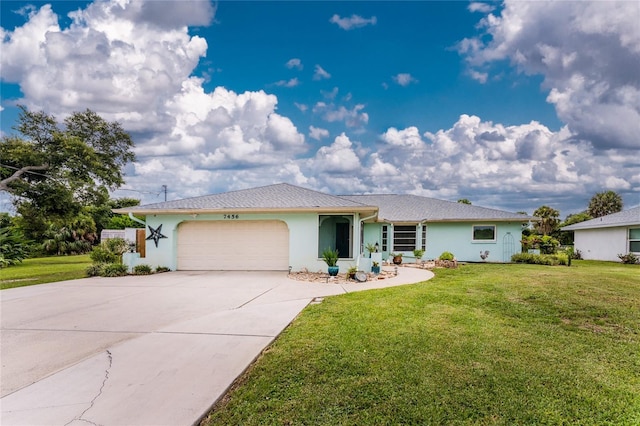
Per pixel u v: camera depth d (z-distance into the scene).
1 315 7.05
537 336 5.51
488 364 4.39
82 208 29.00
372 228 19.59
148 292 9.62
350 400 3.54
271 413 3.32
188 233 14.82
